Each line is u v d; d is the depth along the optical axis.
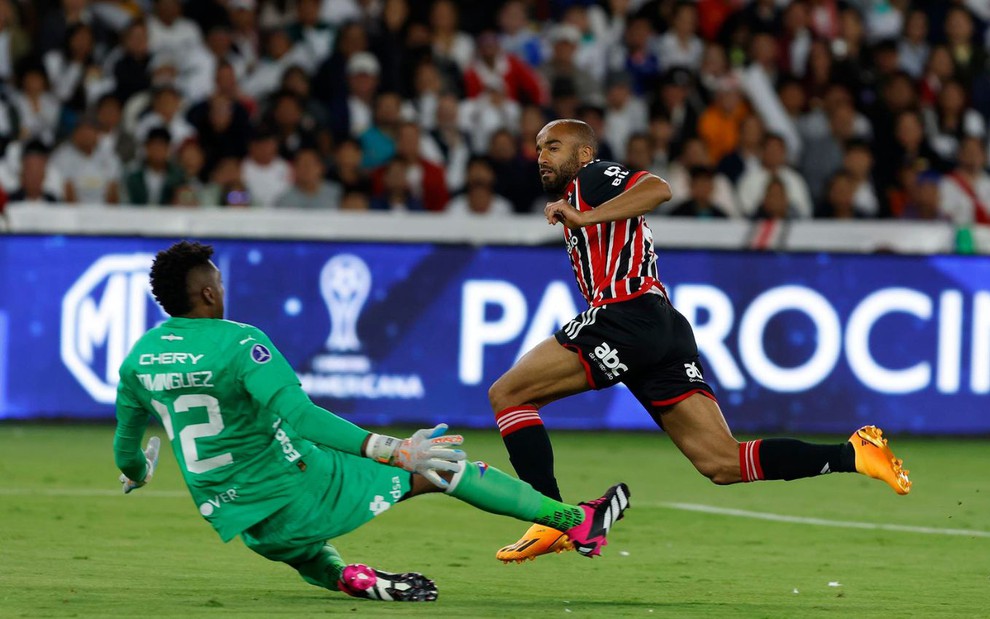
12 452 35.09
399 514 26.81
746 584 20.16
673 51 54.81
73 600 17.17
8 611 16.27
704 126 50.97
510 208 46.16
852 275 42.31
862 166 49.47
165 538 23.34
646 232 19.78
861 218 46.91
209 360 16.30
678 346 19.55
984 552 23.78
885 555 23.31
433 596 17.66
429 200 46.03
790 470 18.98
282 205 44.31
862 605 18.33
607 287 19.48
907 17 57.75
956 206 49.56
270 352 16.39
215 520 16.62
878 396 42.41
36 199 42.72
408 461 16.11
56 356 40.53
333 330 41.22
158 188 44.28
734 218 47.25
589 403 42.66
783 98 52.50
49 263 40.44
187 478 16.67
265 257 41.00
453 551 22.88
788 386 42.12
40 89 48.41
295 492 16.64
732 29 55.00
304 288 41.09
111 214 41.25
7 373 40.38
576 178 19.94
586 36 54.59
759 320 42.03
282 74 51.19
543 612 16.98
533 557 18.28
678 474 34.12
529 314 41.66
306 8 52.12
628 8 56.78
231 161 44.75
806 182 50.91
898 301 42.44
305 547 16.81
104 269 40.56
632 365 19.33
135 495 28.52
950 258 42.53
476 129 50.66
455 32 54.34
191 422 16.50
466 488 17.03
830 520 27.42
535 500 17.41
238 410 16.42
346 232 42.06
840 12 58.62
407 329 41.41
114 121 46.66
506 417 19.52
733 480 19.23
